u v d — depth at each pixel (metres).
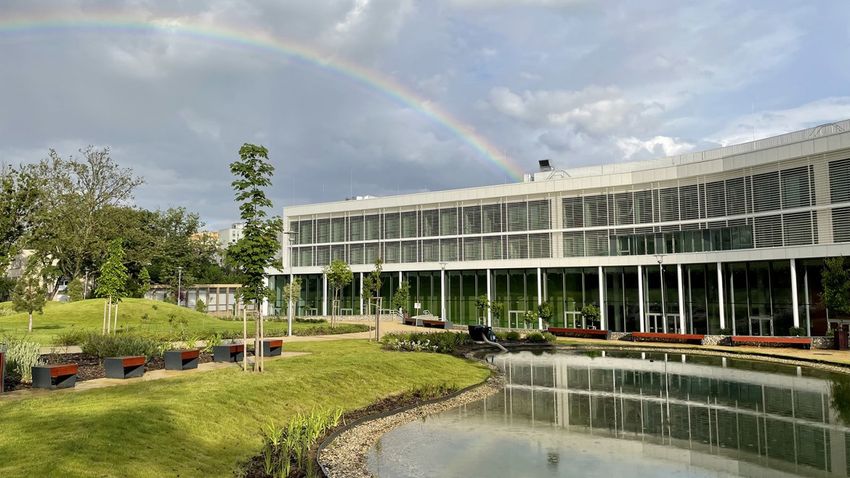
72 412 12.80
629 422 17.58
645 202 57.69
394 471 12.70
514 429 16.80
